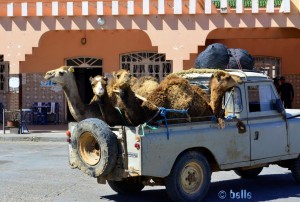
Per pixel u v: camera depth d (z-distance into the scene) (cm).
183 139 895
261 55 2356
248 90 1013
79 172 1257
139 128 850
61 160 1452
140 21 1970
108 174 898
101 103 933
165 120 886
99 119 927
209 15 1945
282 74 2364
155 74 2348
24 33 2030
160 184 935
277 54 2356
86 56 2373
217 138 945
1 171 1272
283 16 1927
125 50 2353
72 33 2369
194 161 914
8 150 1678
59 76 953
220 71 955
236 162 974
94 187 1091
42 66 2386
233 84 955
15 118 2166
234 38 2211
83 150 909
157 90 920
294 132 1073
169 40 1966
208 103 962
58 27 2006
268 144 1023
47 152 1627
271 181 1160
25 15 2011
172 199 901
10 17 2028
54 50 2383
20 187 1083
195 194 916
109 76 2358
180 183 897
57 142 1908
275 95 1064
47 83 2391
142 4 1959
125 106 884
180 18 1956
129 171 865
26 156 1535
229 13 1938
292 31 2162
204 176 927
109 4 2009
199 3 2056
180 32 1959
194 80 1066
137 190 1038
